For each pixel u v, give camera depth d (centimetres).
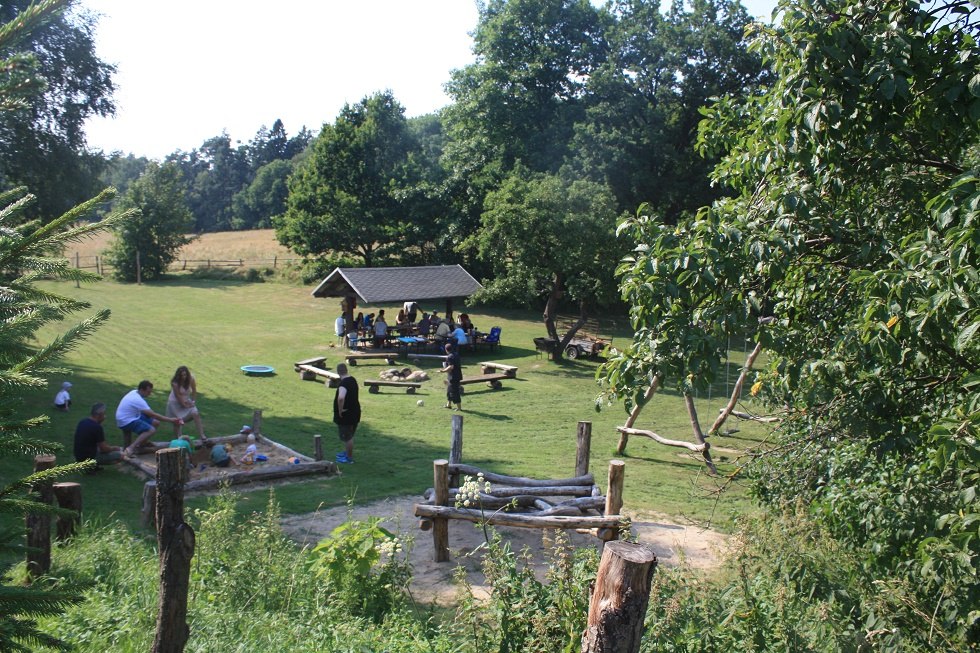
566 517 963
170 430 1716
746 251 548
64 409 1836
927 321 478
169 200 5947
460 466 1173
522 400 2450
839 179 638
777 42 631
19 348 271
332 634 616
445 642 606
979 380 449
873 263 620
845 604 590
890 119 605
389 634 655
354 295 3406
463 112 4834
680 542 1085
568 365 3098
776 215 620
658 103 4425
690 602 552
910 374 586
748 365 906
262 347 3222
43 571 623
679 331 546
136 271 5797
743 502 1349
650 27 4441
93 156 2275
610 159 4153
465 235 4869
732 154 768
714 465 1622
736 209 639
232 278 5984
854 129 611
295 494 1256
